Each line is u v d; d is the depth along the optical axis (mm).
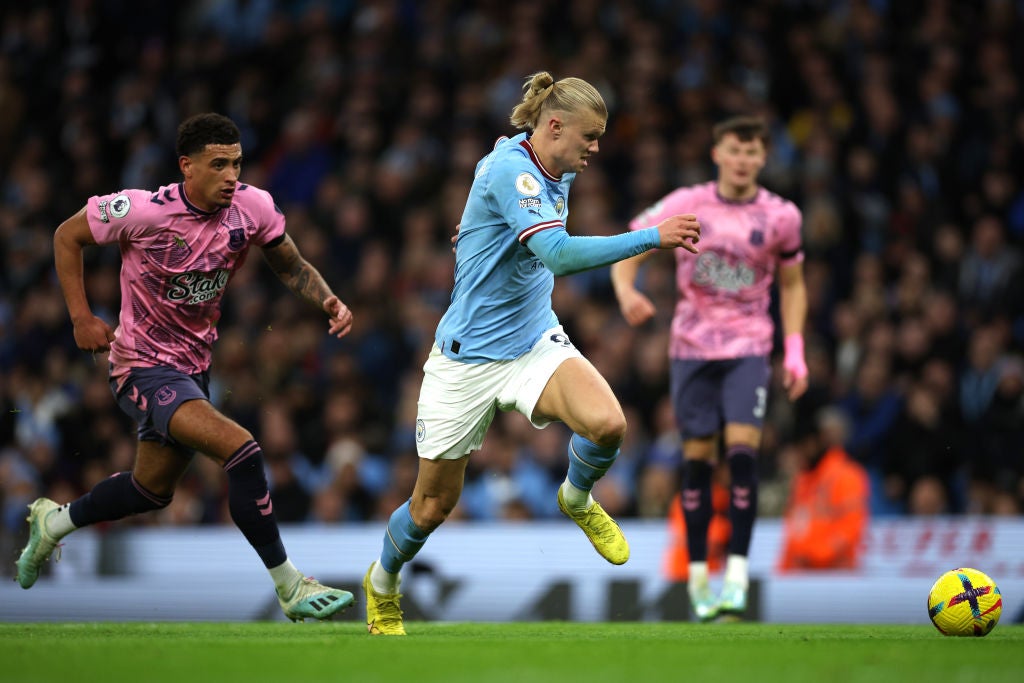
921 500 34219
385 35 51344
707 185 25359
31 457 38219
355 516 35344
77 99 52156
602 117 17359
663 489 34156
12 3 55250
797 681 11523
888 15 51562
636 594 28953
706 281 24984
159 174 49812
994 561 28625
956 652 14938
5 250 48031
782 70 49812
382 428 39156
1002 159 45656
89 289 44000
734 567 24594
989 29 49812
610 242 16469
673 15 50906
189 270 19375
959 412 36625
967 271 41938
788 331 25438
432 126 48188
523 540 29344
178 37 56094
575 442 18156
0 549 30188
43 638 17578
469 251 17984
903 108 47625
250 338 42281
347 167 48344
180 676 11945
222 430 18969
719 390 25172
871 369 36875
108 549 29984
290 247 20281
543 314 18422
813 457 30156
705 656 14258
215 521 36000
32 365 43031
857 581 28828
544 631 20266
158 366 19703
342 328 20234
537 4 51281
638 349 38906
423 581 29359
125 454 38281
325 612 19375
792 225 24984
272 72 53188
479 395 18094
